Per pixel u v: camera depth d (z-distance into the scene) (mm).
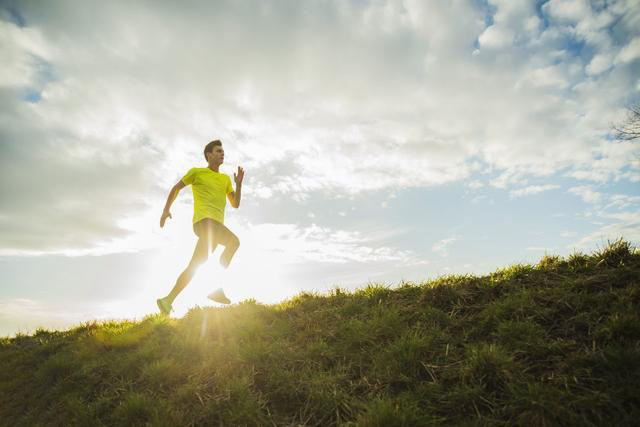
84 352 5020
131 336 5016
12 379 5199
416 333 3758
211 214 5152
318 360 3820
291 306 5312
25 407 4500
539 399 2676
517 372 3016
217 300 5285
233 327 4715
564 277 4199
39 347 5891
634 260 4086
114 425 3461
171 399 3555
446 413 2906
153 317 5742
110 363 4555
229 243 5379
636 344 2988
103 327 6098
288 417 3203
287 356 3896
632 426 2434
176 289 5254
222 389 3512
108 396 3949
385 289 5109
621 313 3270
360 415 2980
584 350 3105
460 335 3758
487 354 3154
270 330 4551
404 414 2781
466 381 3117
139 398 3543
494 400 2881
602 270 4094
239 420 3172
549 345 3193
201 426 3189
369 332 4035
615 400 2613
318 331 4301
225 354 4082
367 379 3430
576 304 3643
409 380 3293
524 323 3496
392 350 3611
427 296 4512
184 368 4004
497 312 3785
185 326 5051
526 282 4348
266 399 3406
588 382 2820
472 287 4559
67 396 4195
